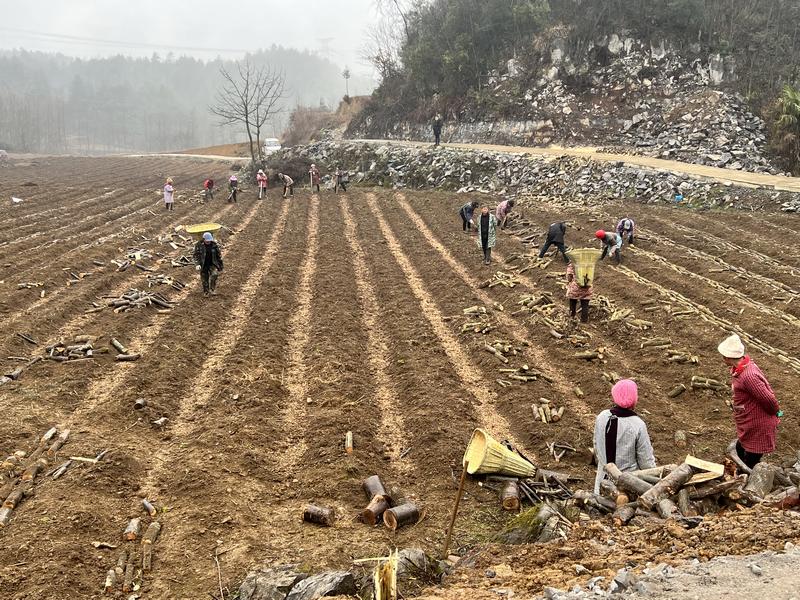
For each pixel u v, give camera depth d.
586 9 37.56
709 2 35.56
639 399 9.98
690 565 4.80
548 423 9.39
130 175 48.78
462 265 19.19
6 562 5.95
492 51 39.91
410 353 12.12
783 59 32.56
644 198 25.56
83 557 6.15
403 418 9.72
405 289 16.64
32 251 19.56
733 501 6.42
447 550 6.17
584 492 6.88
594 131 33.91
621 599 4.32
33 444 8.41
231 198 31.55
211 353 12.37
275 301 15.66
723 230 20.14
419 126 42.16
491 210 26.08
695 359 11.06
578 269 13.14
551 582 4.94
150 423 9.27
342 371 11.31
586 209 24.58
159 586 5.85
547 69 36.75
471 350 12.41
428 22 44.97
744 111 30.83
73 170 53.88
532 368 11.47
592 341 12.48
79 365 11.12
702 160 28.66
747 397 6.89
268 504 7.34
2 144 89.75
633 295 14.97
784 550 4.91
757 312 13.47
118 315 13.98
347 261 19.81
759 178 24.45
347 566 6.05
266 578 5.57
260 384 10.63
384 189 33.72
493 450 7.30
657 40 34.66
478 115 38.34
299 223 25.75
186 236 23.05
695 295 14.88
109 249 19.66
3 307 13.77
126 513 7.01
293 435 9.18
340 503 7.36
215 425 9.11
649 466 6.46
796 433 8.66
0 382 10.18
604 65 35.62
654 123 32.53
